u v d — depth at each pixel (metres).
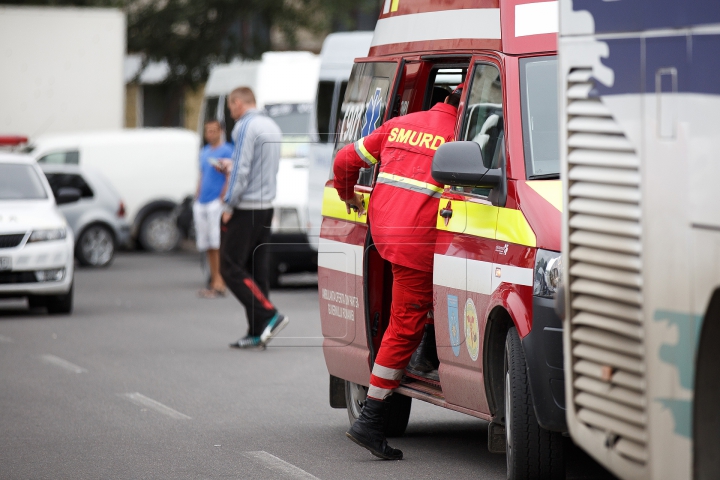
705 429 11.72
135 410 24.44
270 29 88.56
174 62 87.50
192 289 50.59
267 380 28.05
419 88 20.53
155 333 36.50
